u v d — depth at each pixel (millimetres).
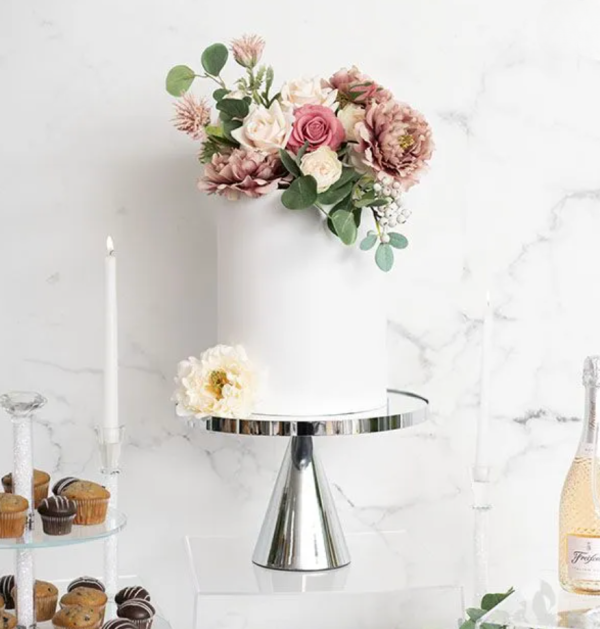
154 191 1313
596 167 1413
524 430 1411
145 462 1323
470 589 1396
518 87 1394
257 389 1078
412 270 1376
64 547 1308
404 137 1062
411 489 1391
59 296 1297
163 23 1309
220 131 1134
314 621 1353
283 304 1100
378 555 1289
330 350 1104
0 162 1277
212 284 1328
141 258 1313
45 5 1282
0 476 1281
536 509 1415
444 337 1388
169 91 1152
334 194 1069
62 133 1292
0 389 1287
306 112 1071
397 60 1365
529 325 1405
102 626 1029
